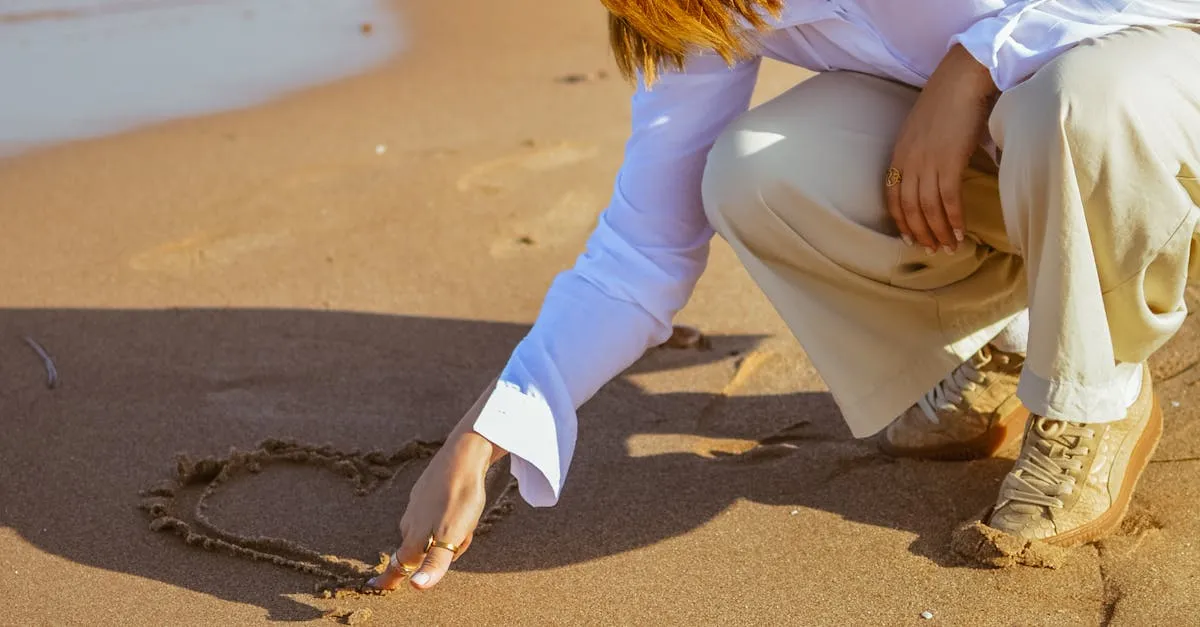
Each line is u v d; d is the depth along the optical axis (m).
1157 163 1.76
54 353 2.53
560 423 1.91
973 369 2.09
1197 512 1.97
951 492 2.05
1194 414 2.16
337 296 2.72
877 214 1.91
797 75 4.27
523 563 1.97
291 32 5.35
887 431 2.14
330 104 4.19
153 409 2.36
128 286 2.77
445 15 5.66
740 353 2.46
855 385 1.96
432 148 3.63
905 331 1.96
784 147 1.90
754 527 2.01
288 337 2.57
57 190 3.33
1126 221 1.78
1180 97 1.77
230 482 2.17
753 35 1.92
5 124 3.96
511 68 4.62
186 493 2.15
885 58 1.93
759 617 1.86
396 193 3.24
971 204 1.92
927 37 1.90
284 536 2.05
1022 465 1.95
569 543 2.01
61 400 2.38
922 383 1.97
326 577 1.96
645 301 1.95
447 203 3.15
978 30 1.84
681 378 2.39
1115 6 1.82
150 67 4.71
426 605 1.91
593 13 5.61
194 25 5.47
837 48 1.96
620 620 1.87
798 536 1.99
